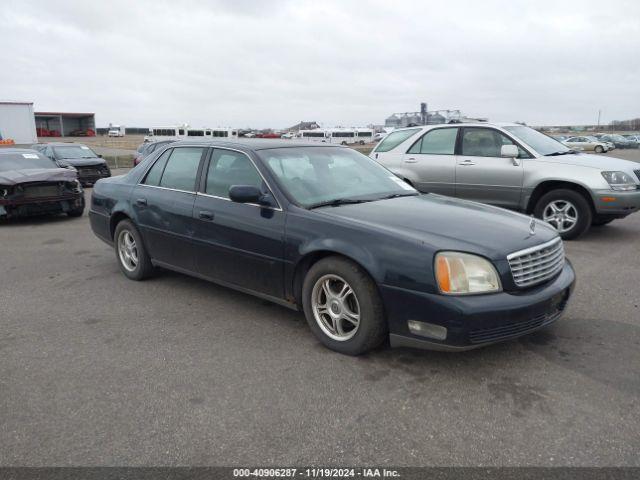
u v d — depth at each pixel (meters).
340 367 3.51
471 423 2.83
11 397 3.19
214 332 4.16
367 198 4.34
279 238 3.95
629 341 3.85
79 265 6.48
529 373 3.38
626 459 2.52
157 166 5.34
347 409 2.99
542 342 3.83
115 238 5.79
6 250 7.55
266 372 3.46
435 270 3.21
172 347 3.89
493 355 3.63
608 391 3.14
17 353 3.82
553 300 3.45
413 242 3.33
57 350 3.87
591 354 3.64
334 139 73.88
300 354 3.72
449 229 3.52
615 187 6.93
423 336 3.28
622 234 7.78
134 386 3.30
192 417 2.94
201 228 4.60
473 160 7.96
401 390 3.19
